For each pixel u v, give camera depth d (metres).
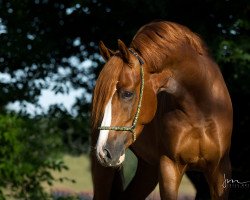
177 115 6.78
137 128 6.20
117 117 5.98
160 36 6.43
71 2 10.87
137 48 6.33
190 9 10.62
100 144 5.89
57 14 11.61
